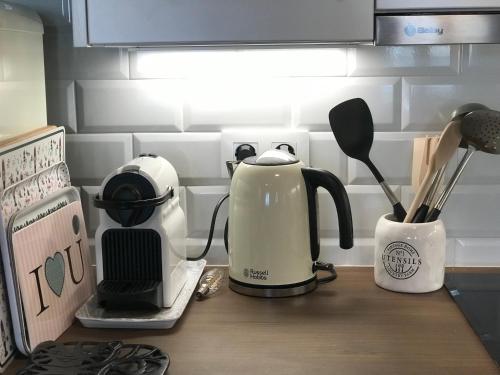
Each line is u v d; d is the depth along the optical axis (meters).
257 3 0.97
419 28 1.00
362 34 0.98
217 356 0.93
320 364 0.90
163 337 1.00
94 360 0.87
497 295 1.13
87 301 1.10
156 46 1.06
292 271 1.13
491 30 1.00
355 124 1.18
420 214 1.15
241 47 1.14
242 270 1.15
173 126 1.28
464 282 1.20
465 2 0.98
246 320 1.05
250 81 1.26
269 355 0.93
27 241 0.94
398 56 1.24
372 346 0.95
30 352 0.93
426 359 0.91
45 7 1.18
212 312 1.08
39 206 1.01
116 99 1.28
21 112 1.09
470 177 1.28
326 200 1.29
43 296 0.98
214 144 1.29
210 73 1.26
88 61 1.27
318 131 1.27
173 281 1.08
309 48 1.20
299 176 1.12
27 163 1.00
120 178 1.03
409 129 1.26
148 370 0.85
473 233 1.30
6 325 0.92
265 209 1.10
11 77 1.05
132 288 1.03
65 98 1.28
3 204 0.91
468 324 1.02
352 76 1.25
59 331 1.01
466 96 1.25
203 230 1.32
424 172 1.21
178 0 0.98
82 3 0.98
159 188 1.04
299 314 1.07
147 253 1.05
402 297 1.14
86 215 1.32
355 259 1.31
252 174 1.11
